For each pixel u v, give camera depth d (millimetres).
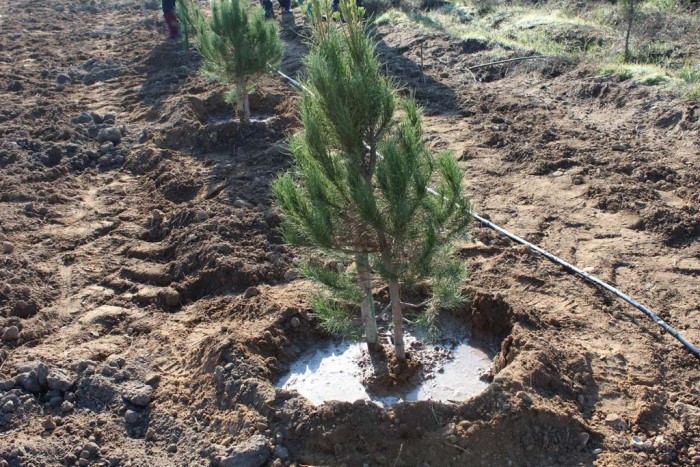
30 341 5223
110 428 4340
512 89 10188
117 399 4523
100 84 11500
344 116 3807
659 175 7289
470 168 7746
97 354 5004
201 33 8508
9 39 14258
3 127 9328
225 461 3877
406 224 3971
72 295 5844
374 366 4770
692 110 8297
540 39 11570
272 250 6227
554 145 8117
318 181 4031
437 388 4629
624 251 6008
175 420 4320
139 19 16203
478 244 6172
